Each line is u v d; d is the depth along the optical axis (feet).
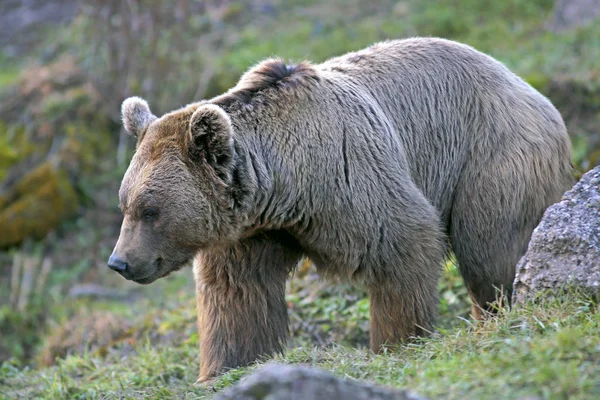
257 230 35.40
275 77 35.76
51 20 103.09
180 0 81.97
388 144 35.99
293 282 49.21
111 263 33.30
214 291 36.22
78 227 72.84
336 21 87.92
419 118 38.42
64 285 67.31
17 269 68.18
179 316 50.88
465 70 39.32
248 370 31.76
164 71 80.07
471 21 83.51
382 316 35.73
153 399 32.04
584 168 58.03
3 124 81.00
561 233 31.50
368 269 35.06
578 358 24.35
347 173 34.63
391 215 34.83
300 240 35.83
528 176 37.52
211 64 81.30
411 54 39.24
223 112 32.68
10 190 73.67
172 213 33.24
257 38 86.99
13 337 61.46
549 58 70.18
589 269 30.66
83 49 87.51
